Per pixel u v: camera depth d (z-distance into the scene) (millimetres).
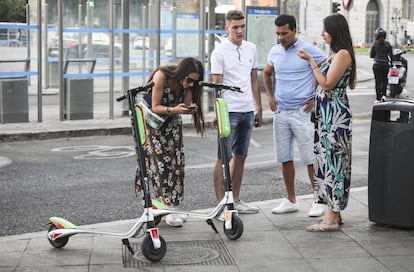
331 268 5508
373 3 61094
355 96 21922
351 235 6453
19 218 7566
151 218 5703
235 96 7145
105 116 16016
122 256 5848
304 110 7164
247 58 7238
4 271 5438
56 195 8719
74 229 5980
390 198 6555
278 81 7246
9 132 13305
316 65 6445
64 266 5574
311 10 38844
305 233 6547
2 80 14461
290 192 7402
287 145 7293
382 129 6516
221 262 5668
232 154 7332
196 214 6477
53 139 13539
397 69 21031
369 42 61188
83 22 19250
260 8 17016
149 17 16281
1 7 29344
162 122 6539
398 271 5426
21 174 10070
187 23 16656
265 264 5613
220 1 20812
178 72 6449
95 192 8898
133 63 16688
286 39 7062
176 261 5703
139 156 5766
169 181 6707
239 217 6578
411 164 6410
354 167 10586
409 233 6516
